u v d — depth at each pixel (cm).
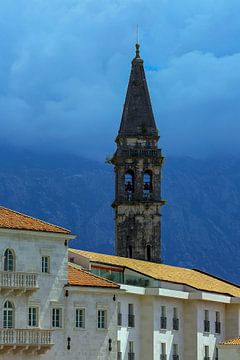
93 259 16412
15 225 14125
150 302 16500
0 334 13738
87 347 14700
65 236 14525
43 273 14338
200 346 17350
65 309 14512
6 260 14012
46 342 14150
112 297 15012
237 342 15725
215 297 17662
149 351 16425
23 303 14125
